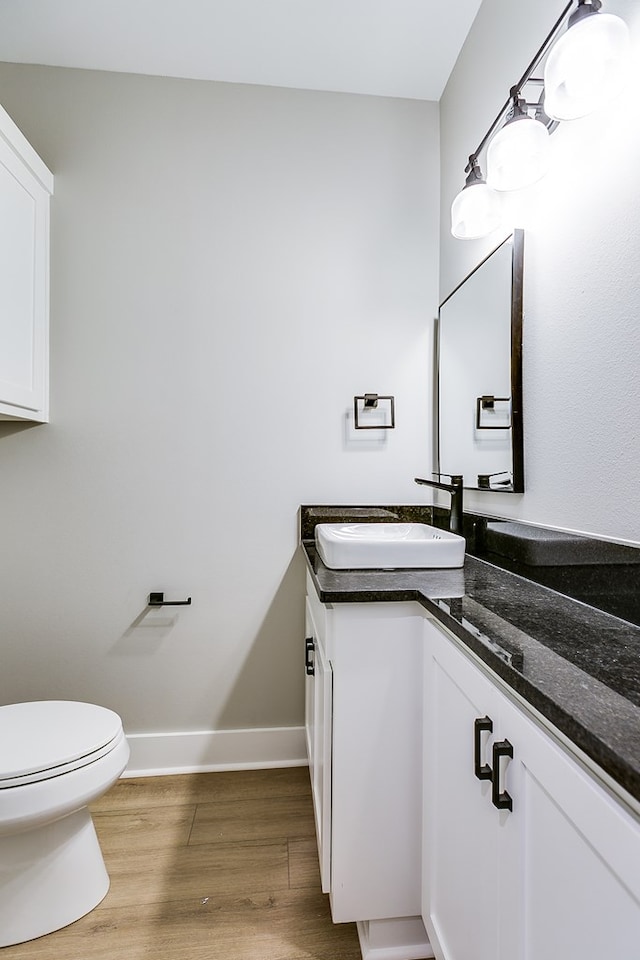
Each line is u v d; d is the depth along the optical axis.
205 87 2.03
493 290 1.59
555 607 1.06
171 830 1.65
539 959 0.65
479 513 1.73
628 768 0.47
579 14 0.93
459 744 0.96
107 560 1.99
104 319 1.98
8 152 1.63
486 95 1.69
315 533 1.97
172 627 2.02
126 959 1.21
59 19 1.75
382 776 1.20
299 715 2.08
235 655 2.05
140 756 2.00
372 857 1.20
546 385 1.31
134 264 1.99
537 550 1.29
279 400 2.07
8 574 1.95
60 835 1.31
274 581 2.07
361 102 2.12
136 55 1.92
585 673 0.71
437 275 2.16
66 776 1.25
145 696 2.01
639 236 0.98
